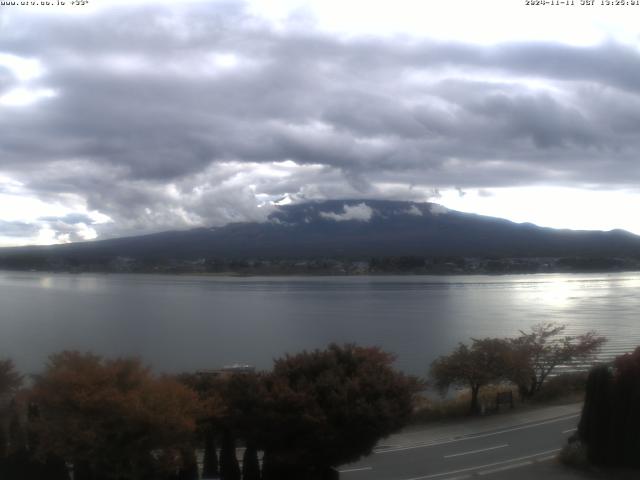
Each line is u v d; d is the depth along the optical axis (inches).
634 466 833.5
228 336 3316.9
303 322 3971.5
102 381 666.8
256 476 743.1
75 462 666.8
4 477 666.8
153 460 671.8
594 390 861.8
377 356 829.8
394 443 1009.5
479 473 851.4
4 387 908.0
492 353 1259.2
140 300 5703.7
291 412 729.0
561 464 880.3
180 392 692.1
